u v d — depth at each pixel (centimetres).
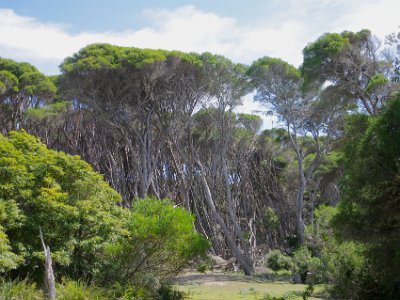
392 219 1162
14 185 1220
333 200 3778
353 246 1560
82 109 2792
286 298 1551
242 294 1694
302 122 2855
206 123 3247
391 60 2234
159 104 2705
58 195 1259
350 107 2561
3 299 991
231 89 2786
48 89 2955
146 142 2720
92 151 3158
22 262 1128
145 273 1501
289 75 2744
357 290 1537
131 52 2467
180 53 2589
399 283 1430
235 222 2845
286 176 3850
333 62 2239
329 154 3014
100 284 1330
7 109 2880
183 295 1545
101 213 1372
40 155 1371
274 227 3744
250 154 3825
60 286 1156
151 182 2888
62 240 1272
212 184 3403
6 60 2906
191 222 1546
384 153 1107
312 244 2427
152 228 1420
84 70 2412
